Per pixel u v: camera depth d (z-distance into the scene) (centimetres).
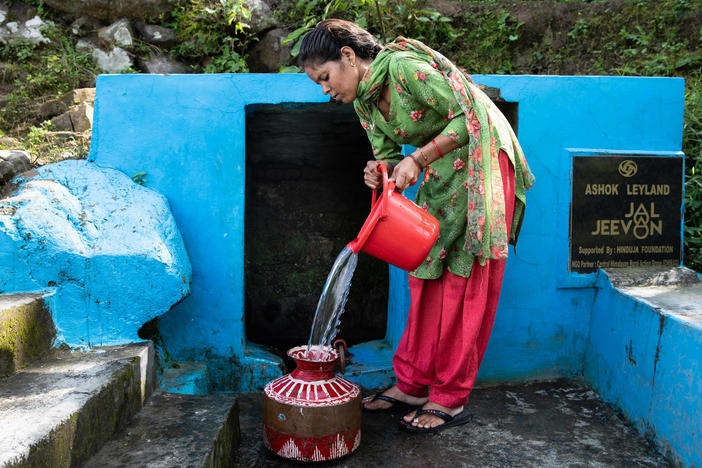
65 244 229
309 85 281
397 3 419
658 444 236
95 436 183
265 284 395
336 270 219
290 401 217
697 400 213
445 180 231
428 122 224
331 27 221
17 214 229
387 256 218
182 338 287
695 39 444
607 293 289
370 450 234
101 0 415
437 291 248
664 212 304
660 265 306
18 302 207
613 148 303
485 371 301
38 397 179
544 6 450
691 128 366
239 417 260
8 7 425
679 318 229
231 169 284
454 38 430
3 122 358
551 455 234
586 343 308
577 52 446
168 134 281
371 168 223
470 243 221
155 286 238
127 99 278
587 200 297
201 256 286
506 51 439
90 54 416
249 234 396
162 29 423
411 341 257
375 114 233
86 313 233
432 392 256
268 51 415
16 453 142
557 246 299
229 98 281
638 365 255
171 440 193
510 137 235
